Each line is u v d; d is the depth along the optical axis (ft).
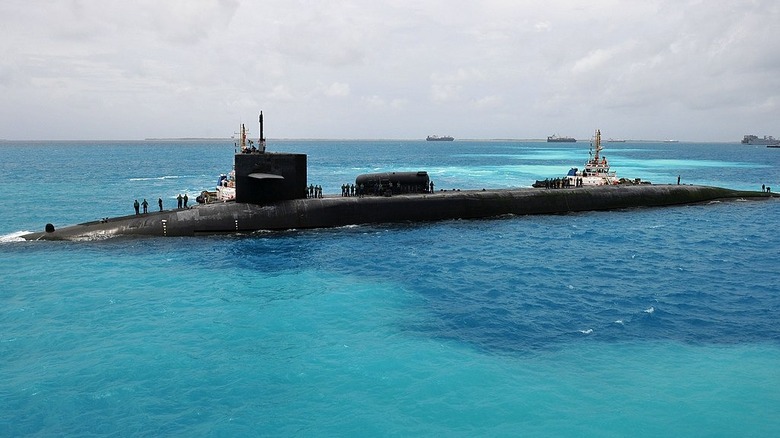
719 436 50.47
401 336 73.41
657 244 134.21
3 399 56.29
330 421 53.01
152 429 51.60
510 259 116.57
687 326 78.07
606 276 104.42
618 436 50.47
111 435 50.67
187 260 111.75
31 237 128.26
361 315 81.30
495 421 52.90
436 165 508.94
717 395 57.88
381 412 54.54
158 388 59.00
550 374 62.64
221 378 61.31
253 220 136.56
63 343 70.13
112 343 70.28
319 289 93.81
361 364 64.85
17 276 99.19
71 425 52.11
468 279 100.89
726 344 71.61
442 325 77.61
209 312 81.92
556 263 113.80
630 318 81.00
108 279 97.91
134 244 123.85
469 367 64.13
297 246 124.88
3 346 69.00
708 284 99.55
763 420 53.06
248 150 144.87
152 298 88.07
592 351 69.00
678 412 54.44
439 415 53.98
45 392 57.77
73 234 127.75
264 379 61.21
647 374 62.69
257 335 73.36
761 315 82.84
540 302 88.17
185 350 68.39
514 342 71.72
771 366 64.85
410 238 135.64
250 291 92.32
